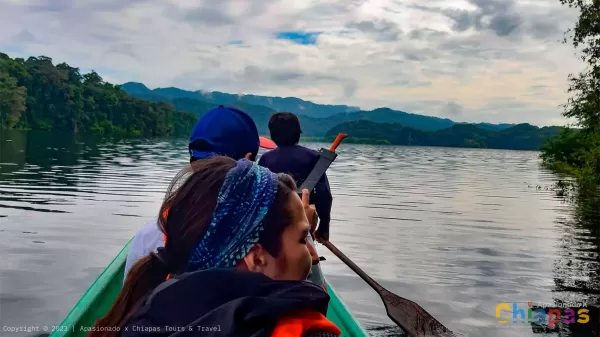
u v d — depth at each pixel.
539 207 13.95
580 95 18.22
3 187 13.46
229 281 1.01
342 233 9.10
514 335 4.51
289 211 1.07
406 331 3.76
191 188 1.09
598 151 17.83
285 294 1.00
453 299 5.51
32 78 100.12
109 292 3.10
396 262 7.04
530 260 7.41
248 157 2.47
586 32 17.23
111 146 46.06
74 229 8.23
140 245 1.99
